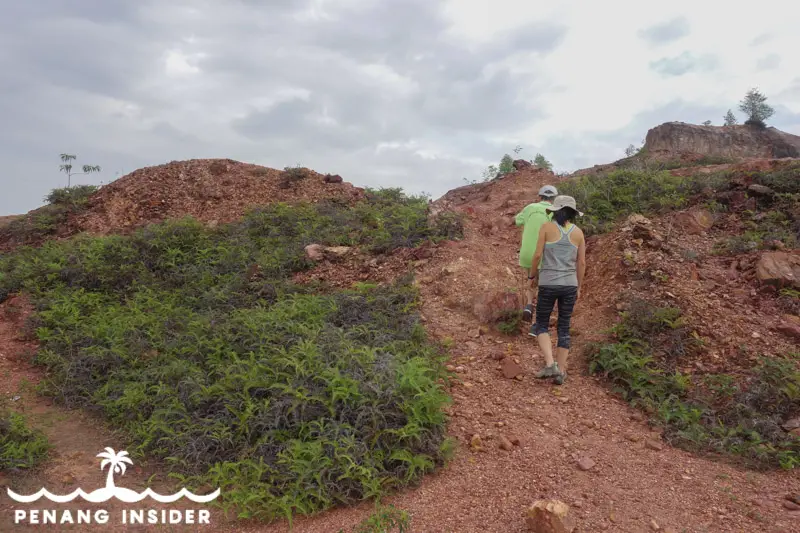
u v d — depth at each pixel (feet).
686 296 21.39
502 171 62.54
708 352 19.03
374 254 29.40
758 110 92.17
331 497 12.87
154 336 22.22
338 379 15.35
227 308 25.08
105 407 18.28
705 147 86.69
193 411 16.65
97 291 28.66
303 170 48.08
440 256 27.17
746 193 29.55
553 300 18.69
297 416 14.79
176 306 26.25
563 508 11.41
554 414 16.83
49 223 43.45
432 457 14.15
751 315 20.48
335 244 31.27
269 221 36.27
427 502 12.76
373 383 15.44
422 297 24.26
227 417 15.61
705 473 13.91
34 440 15.90
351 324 21.40
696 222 27.20
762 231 26.05
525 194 40.04
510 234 30.96
